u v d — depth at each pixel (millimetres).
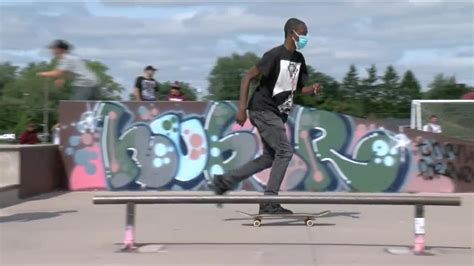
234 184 7957
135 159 11719
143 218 8500
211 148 11664
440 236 7289
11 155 10297
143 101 11758
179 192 11391
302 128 11617
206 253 6340
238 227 7785
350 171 11594
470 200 10594
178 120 11719
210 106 11680
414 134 11609
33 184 10828
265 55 7668
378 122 11625
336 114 11609
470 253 6371
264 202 6234
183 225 7941
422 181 11602
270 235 7258
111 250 6504
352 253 6340
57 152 11758
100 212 9023
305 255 6246
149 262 5984
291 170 11586
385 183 11578
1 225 7953
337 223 8078
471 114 17906
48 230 7602
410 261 6016
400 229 7648
